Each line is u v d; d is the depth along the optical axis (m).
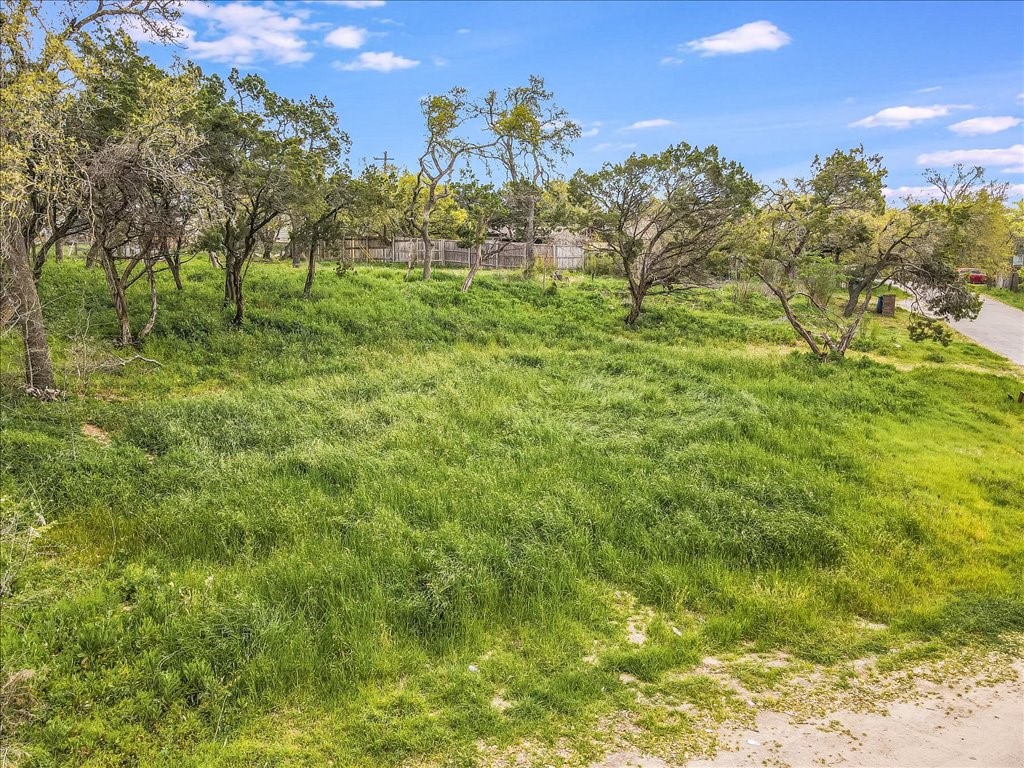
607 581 6.86
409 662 5.32
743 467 9.66
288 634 5.36
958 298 17.11
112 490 7.57
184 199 11.96
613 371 15.40
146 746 4.32
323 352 15.25
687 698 5.19
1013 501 9.49
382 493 7.89
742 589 6.72
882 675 5.65
